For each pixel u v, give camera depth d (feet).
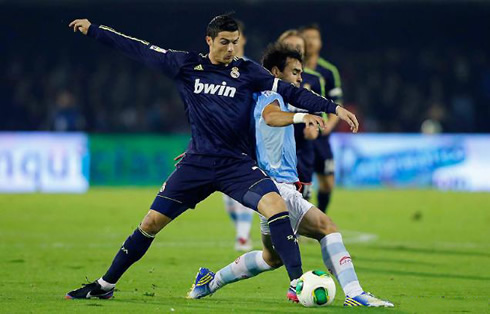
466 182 311.27
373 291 106.83
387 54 415.64
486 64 416.26
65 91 369.09
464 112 394.11
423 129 376.07
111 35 94.27
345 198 272.10
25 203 244.63
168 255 143.54
